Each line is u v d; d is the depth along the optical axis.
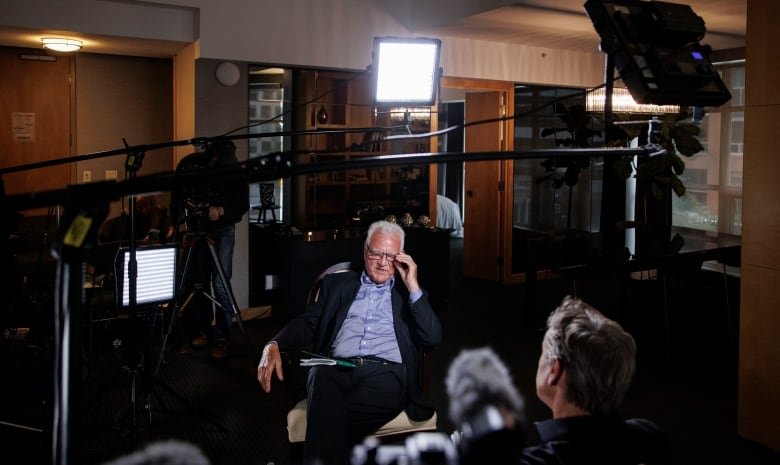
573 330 1.68
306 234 6.09
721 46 7.28
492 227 8.18
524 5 5.79
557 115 8.36
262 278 6.39
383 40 4.83
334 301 3.36
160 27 5.97
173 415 3.90
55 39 5.96
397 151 7.14
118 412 3.88
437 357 5.30
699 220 7.71
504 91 7.92
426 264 6.53
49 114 6.73
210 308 5.19
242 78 6.20
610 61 2.00
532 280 6.11
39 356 3.87
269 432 3.95
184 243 5.05
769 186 3.62
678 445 3.77
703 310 6.66
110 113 6.95
